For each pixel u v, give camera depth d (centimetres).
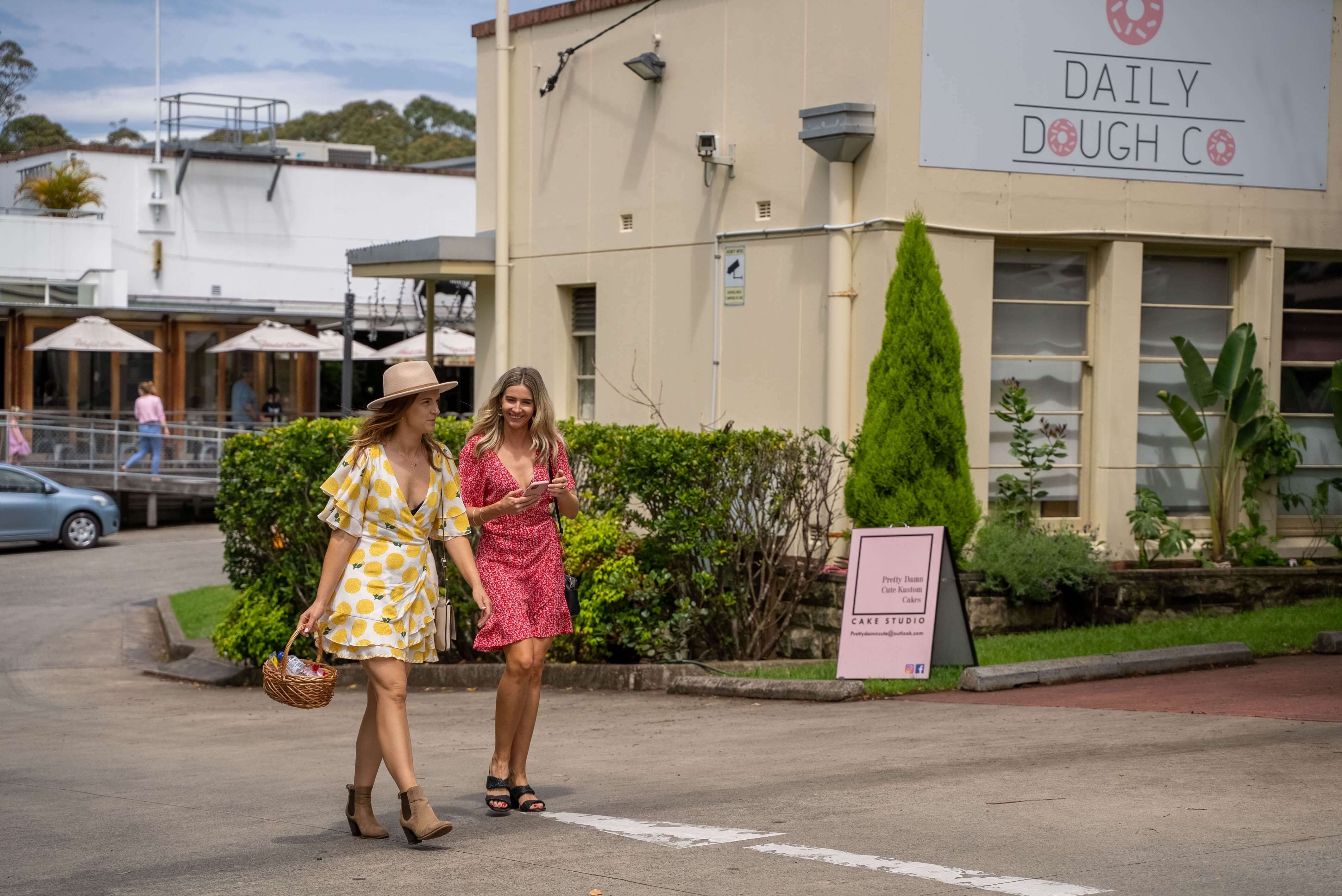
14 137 6638
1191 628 1159
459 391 3591
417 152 8919
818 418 1291
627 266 1516
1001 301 1276
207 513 3097
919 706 940
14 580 2161
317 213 4016
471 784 736
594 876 512
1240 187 1315
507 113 1655
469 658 1320
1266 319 1331
